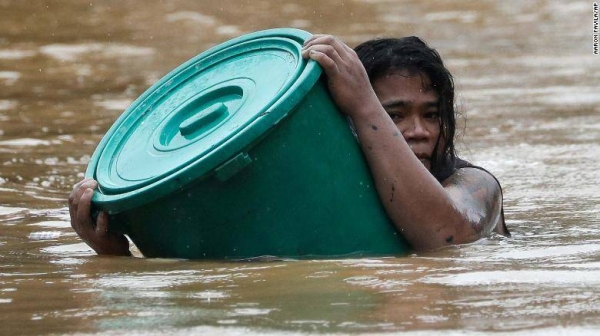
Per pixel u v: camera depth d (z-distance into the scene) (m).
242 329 8.41
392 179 11.82
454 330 8.22
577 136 22.17
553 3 48.22
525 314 8.66
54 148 21.66
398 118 13.22
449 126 13.45
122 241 12.24
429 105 13.22
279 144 11.12
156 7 46.72
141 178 11.54
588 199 16.23
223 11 46.38
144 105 12.98
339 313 8.81
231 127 11.34
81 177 18.98
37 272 11.27
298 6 47.78
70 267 11.52
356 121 11.85
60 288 10.30
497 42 38.75
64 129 23.88
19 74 33.06
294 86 11.16
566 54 35.53
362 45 13.62
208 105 12.41
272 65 12.26
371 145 11.82
